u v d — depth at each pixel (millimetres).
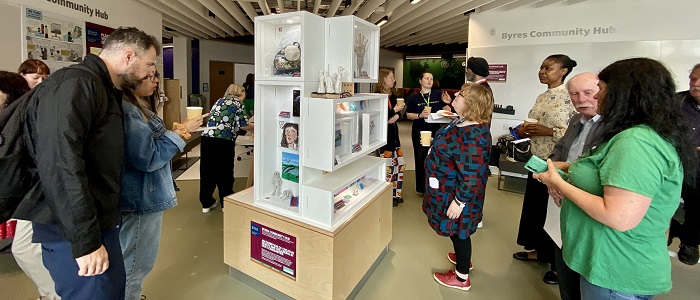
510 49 5340
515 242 3258
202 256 2838
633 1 4480
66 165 1140
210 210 3842
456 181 2242
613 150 1139
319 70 2182
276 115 2336
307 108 2033
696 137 2406
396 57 14891
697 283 2592
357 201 2410
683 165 1133
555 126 2715
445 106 4195
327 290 2033
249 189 2646
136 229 1692
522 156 4590
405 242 3195
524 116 5340
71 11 4547
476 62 3271
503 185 5160
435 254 2973
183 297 2297
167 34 9672
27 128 1211
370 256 2533
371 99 2635
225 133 3672
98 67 1325
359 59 2393
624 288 1196
